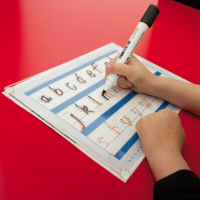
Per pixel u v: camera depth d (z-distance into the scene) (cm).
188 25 79
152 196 35
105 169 37
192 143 44
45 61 55
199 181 33
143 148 40
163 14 84
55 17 73
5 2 75
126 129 43
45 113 43
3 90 46
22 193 32
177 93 50
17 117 42
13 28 64
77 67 56
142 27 50
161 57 65
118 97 50
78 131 41
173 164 36
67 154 38
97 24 74
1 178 33
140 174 37
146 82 50
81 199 33
